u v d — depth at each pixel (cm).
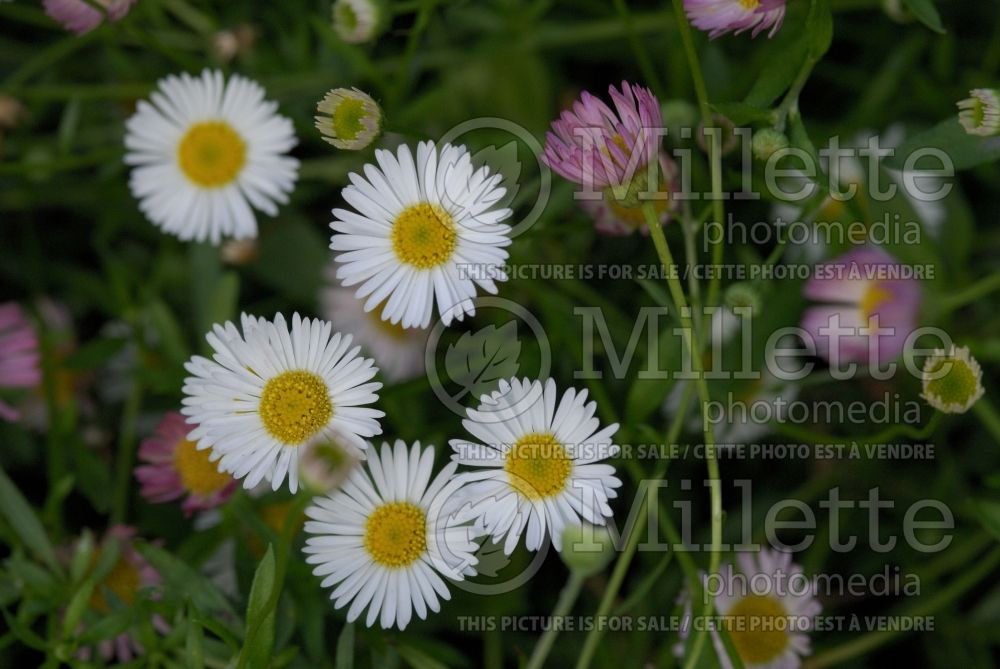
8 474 34
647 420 31
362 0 30
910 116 35
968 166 28
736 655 27
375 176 27
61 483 31
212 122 31
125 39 35
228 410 27
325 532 27
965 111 27
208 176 31
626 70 36
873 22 36
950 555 32
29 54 36
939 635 32
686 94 33
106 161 35
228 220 31
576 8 36
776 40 31
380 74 34
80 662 28
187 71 34
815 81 36
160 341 34
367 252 27
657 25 34
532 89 34
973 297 30
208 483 30
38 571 29
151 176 31
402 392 29
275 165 31
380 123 28
